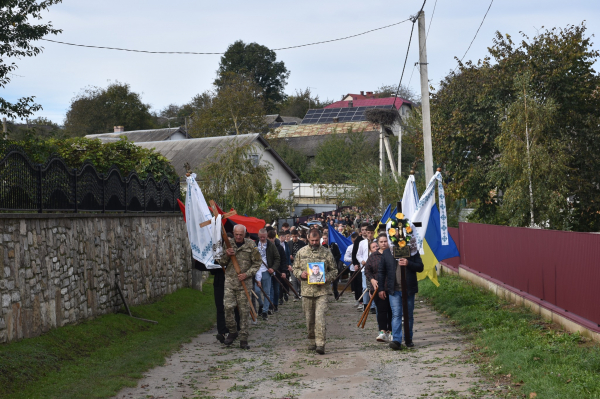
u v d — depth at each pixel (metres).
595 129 22.47
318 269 9.28
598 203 21.70
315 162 58.31
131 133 63.81
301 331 11.68
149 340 10.31
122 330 10.67
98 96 82.19
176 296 15.65
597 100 23.09
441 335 10.38
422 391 6.75
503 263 13.74
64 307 9.60
